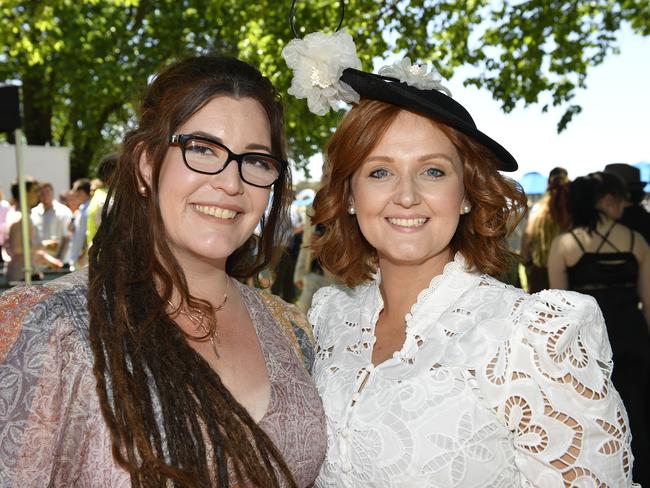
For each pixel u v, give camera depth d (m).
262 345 1.78
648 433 3.86
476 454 1.59
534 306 1.63
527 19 8.19
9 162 11.70
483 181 1.81
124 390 1.44
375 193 1.79
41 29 11.05
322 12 7.99
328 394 1.81
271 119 1.69
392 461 1.62
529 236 5.59
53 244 8.78
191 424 1.48
